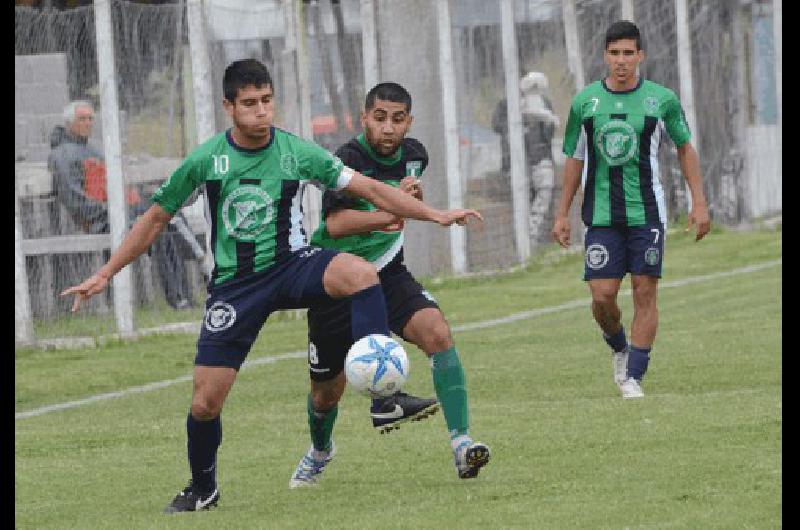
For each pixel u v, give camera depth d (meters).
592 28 65.31
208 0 49.47
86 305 47.03
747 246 62.59
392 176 23.39
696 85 68.50
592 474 22.45
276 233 21.27
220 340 21.27
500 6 58.91
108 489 24.12
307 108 50.44
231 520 20.78
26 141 46.72
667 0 67.12
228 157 21.14
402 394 22.05
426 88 55.97
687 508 19.80
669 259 60.16
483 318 47.22
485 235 58.31
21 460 27.17
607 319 31.30
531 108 61.56
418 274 56.62
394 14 54.62
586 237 31.25
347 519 20.28
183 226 48.22
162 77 48.75
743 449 23.75
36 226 46.28
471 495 21.42
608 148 30.66
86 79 47.41
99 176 47.16
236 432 29.12
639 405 29.00
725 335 38.75
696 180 31.50
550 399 31.06
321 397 22.91
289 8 50.09
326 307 22.23
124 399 35.88
